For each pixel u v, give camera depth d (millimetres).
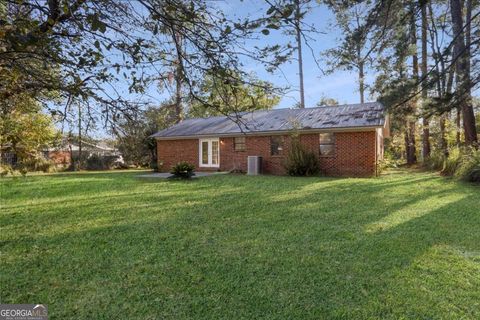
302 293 3053
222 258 4008
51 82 2225
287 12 1954
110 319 2678
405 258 3855
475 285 3129
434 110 8492
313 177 13805
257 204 7469
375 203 7320
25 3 1893
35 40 1768
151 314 2738
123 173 18344
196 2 2102
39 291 3182
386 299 2895
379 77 10039
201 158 18609
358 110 15773
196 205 7480
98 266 3820
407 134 19844
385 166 16031
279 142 16328
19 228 5586
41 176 15695
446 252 4035
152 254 4203
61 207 7449
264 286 3215
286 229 5270
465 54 7711
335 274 3455
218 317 2676
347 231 5074
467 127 13055
